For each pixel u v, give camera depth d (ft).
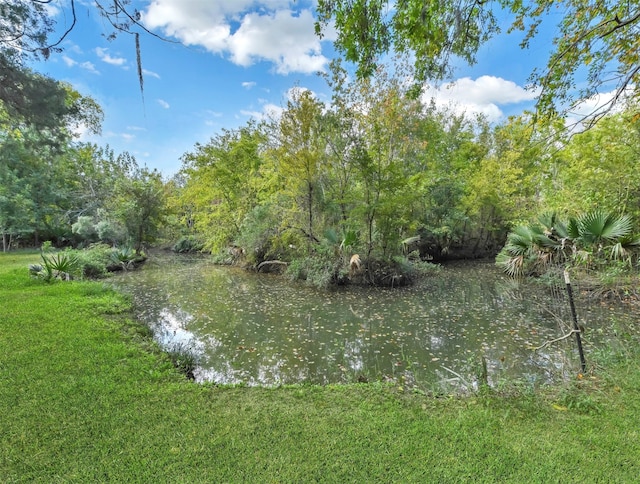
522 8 11.97
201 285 33.65
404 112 38.27
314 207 38.91
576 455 7.08
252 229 41.68
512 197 49.34
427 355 15.85
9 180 55.93
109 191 62.13
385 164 35.40
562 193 33.71
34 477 6.53
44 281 28.58
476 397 10.02
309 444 7.57
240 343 17.52
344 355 15.96
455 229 53.06
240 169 48.21
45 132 23.81
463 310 24.04
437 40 11.02
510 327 19.86
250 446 7.48
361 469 6.73
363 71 11.98
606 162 28.58
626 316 20.27
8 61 17.84
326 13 11.25
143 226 53.01
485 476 6.50
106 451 7.28
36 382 10.53
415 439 7.75
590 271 25.23
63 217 62.75
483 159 56.95
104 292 26.43
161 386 10.53
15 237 64.85
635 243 22.84
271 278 37.60
